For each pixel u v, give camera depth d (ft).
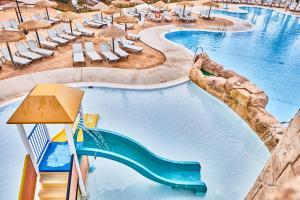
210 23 88.53
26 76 41.68
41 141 20.74
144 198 23.07
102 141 24.02
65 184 19.21
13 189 22.94
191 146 29.81
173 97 39.73
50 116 16.14
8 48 41.83
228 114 36.40
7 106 33.88
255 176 26.05
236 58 59.93
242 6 131.85
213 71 43.75
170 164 24.99
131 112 35.29
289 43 72.95
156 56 54.95
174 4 120.57
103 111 35.01
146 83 42.19
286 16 110.93
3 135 29.32
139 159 23.73
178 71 47.65
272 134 28.60
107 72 45.24
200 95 40.93
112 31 48.88
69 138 17.89
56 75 42.78
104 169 25.86
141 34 70.44
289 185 4.35
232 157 28.45
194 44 68.85
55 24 72.95
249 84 36.55
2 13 77.87
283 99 43.06
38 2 67.67
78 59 46.83
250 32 81.35
